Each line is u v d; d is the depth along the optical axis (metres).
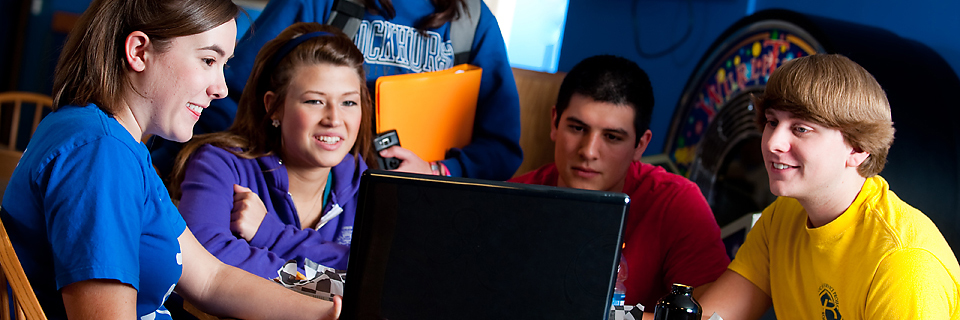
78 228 0.82
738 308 1.38
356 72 1.72
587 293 0.81
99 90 0.91
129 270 0.85
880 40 1.70
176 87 0.94
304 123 1.65
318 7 2.05
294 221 1.71
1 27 4.24
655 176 1.82
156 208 0.96
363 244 0.85
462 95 2.14
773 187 1.17
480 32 2.22
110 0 0.91
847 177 1.13
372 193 0.85
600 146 1.78
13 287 0.82
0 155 3.01
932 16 1.56
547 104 2.46
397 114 2.01
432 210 0.83
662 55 2.63
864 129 1.08
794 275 1.27
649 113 1.86
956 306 1.03
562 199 0.81
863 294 1.10
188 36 0.93
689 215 1.72
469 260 0.83
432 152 2.13
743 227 2.05
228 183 1.59
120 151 0.87
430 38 2.15
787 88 1.12
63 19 4.26
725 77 2.26
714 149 2.27
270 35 2.00
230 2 0.99
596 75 1.78
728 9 2.29
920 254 1.04
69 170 0.84
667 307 0.93
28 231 0.89
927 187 1.50
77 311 0.84
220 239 1.44
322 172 1.74
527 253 0.81
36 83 4.33
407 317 0.84
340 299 1.07
